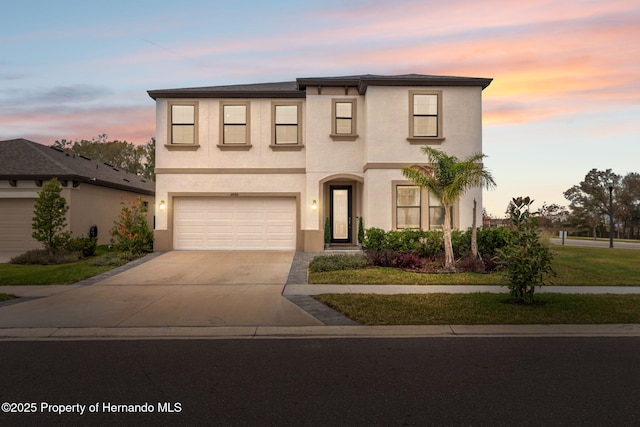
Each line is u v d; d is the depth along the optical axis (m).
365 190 17.30
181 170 18.19
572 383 4.95
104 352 6.20
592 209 50.16
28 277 12.39
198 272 13.45
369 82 16.92
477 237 15.09
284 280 12.19
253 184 18.27
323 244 17.91
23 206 18.92
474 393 4.66
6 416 4.13
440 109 17.12
